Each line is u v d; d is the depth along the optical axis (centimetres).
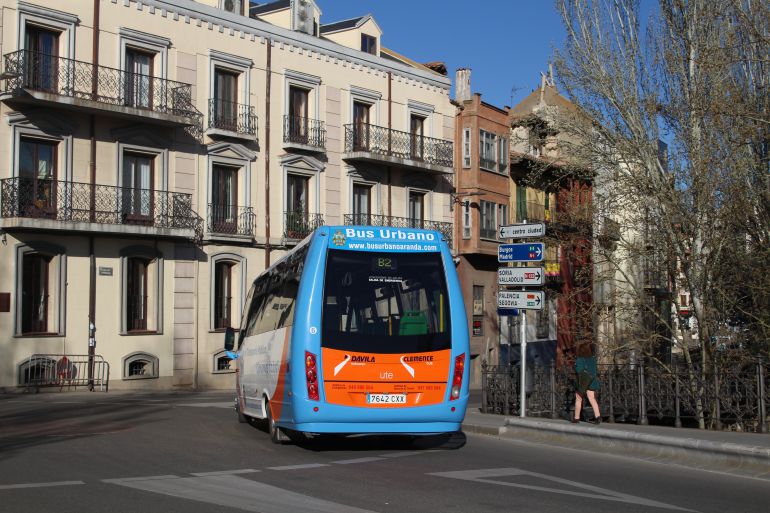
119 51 2842
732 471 1047
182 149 3031
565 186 2489
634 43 2069
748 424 1470
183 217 2948
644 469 1076
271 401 1316
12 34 2575
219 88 3191
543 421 1459
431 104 4025
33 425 1527
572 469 1063
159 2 2967
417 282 1177
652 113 2009
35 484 885
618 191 2048
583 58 2105
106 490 852
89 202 2736
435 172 3969
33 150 2659
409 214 3922
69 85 2686
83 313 2727
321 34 3834
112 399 2328
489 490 881
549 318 4666
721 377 1527
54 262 2669
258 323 1517
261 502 796
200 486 880
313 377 1116
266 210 3288
